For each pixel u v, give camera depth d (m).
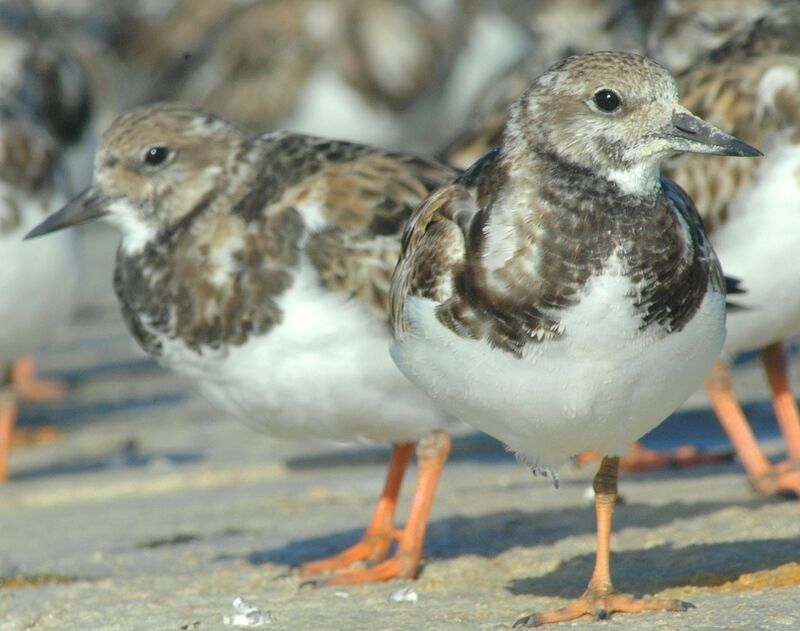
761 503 11.44
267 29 23.25
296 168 10.89
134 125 11.20
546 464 9.09
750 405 15.49
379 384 10.45
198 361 10.83
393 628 8.90
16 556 11.88
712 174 11.28
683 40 14.09
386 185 10.76
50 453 16.61
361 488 13.52
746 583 9.27
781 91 11.21
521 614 9.11
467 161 14.00
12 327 14.93
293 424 10.86
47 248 14.81
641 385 8.38
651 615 8.62
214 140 11.19
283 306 10.48
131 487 14.51
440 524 11.68
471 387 8.55
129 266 11.16
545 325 8.20
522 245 8.25
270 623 9.22
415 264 8.59
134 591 10.41
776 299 11.38
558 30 16.84
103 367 20.98
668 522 11.02
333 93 23.03
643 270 8.16
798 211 11.13
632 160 8.30
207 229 10.87
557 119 8.41
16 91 19.12
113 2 27.64
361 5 23.14
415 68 23.16
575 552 10.52
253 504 13.19
